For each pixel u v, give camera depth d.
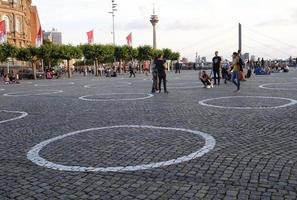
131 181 5.46
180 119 10.70
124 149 7.32
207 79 22.19
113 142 7.96
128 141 8.01
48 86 29.97
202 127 9.36
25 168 6.29
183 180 5.42
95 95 19.47
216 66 24.00
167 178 5.53
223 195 4.81
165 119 10.79
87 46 62.50
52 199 4.90
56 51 54.28
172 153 6.88
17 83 38.25
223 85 23.55
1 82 43.00
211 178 5.45
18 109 14.45
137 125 9.93
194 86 23.84
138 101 15.80
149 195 4.91
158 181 5.42
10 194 5.12
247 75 31.39
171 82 29.06
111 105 14.65
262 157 6.39
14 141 8.50
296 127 9.02
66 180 5.61
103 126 9.95
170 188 5.12
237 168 5.84
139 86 25.92
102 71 67.50
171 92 19.81
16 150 7.59
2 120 11.77
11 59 67.31
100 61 69.69
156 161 6.41
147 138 8.24
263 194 4.79
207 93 18.41
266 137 8.00
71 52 55.62
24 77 52.72
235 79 21.38
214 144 7.45
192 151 6.96
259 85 22.91
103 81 35.81
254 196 4.73
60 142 8.18
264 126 9.25
